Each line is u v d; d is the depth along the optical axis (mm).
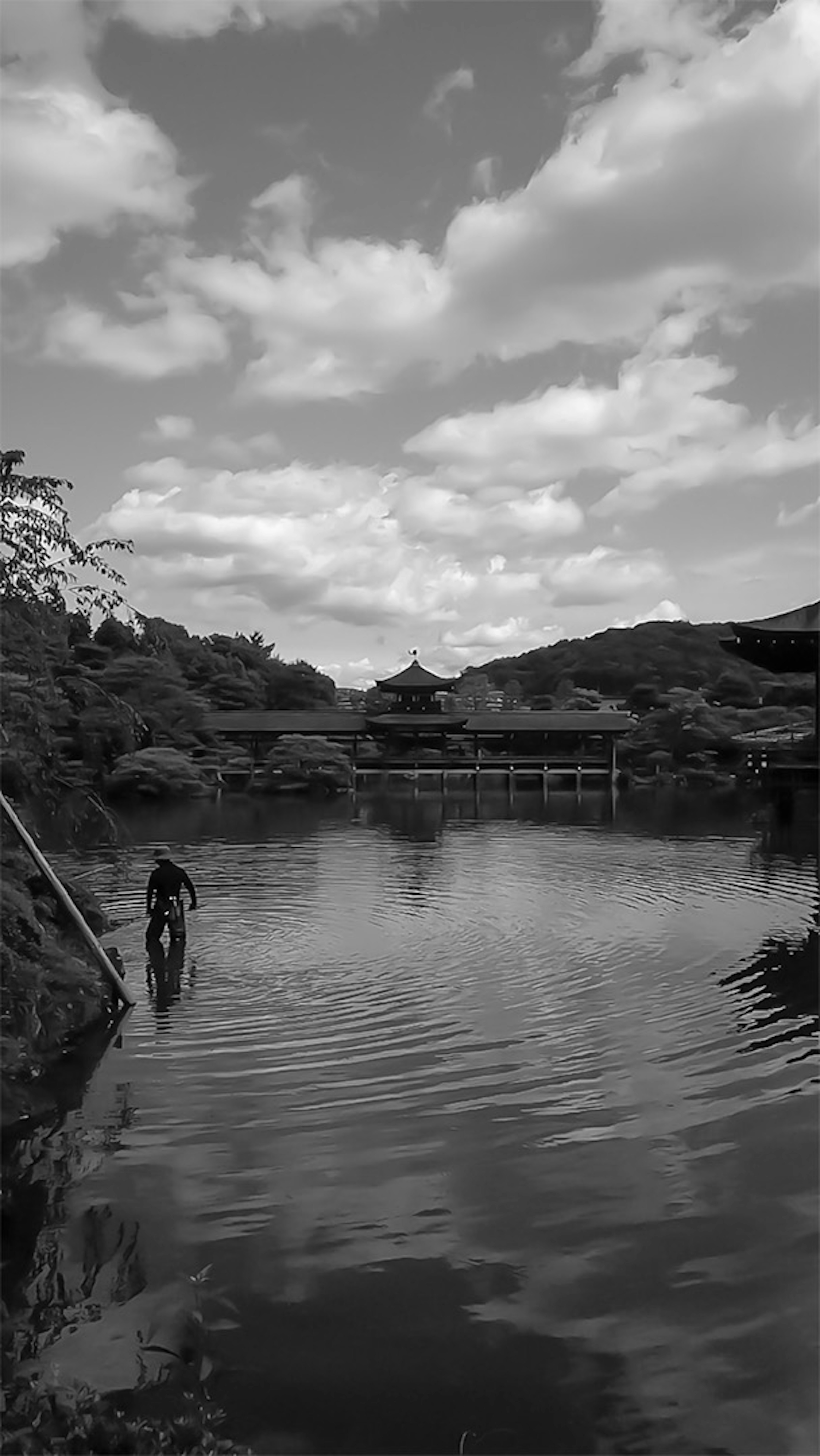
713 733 69250
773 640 46031
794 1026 12055
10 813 13320
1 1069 9914
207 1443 4801
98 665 62625
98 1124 8992
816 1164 8125
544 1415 5160
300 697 89438
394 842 34125
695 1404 5230
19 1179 7852
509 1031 11852
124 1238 6926
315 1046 11234
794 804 41531
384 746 71500
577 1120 9086
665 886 23891
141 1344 5719
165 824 41156
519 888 23500
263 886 23625
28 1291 6270
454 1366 5527
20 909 12406
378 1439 4977
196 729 64625
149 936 16859
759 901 21672
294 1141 8602
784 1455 4883
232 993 13555
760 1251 6719
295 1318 5969
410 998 13336
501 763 61906
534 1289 6273
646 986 14102
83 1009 12055
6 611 12789
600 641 154625
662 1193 7586
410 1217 7215
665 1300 6141
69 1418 4906
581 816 45938
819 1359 5582
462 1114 9219
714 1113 9250
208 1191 7633
